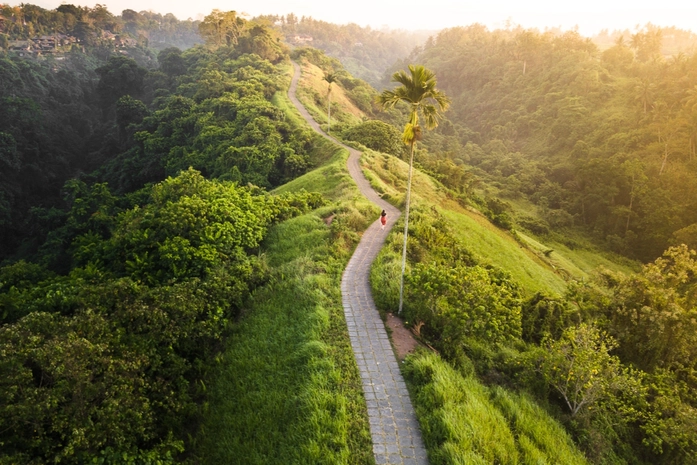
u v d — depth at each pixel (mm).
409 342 18234
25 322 13305
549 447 13930
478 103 148625
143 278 22922
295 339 18062
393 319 19859
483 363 18312
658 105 85562
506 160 104000
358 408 14336
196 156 60625
